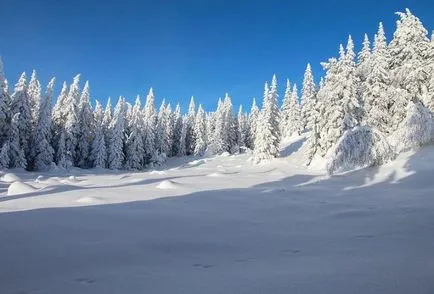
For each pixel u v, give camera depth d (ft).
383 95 134.72
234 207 58.44
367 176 91.97
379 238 35.94
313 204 61.16
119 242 36.01
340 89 143.13
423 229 38.55
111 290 22.95
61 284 24.44
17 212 49.14
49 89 200.44
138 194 73.67
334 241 35.99
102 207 55.52
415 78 131.03
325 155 151.23
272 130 202.69
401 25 144.25
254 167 191.01
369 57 159.84
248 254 32.71
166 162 280.10
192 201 63.52
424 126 107.34
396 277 21.74
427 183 73.87
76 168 207.92
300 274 24.16
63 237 37.06
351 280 21.79
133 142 236.84
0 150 177.88
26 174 168.04
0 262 29.12
